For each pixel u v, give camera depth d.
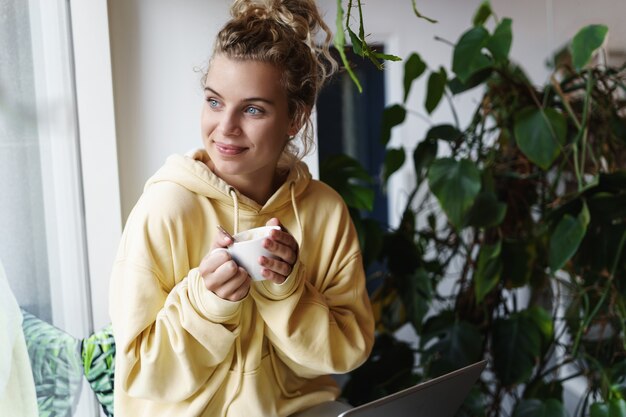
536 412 1.98
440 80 2.12
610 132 2.13
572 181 2.44
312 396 1.33
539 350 2.08
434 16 3.00
